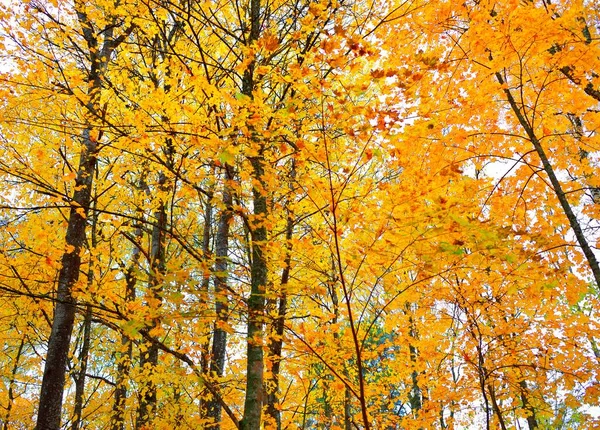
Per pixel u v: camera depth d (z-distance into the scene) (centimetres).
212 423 482
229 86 390
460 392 531
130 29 430
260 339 295
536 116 462
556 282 365
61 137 424
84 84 351
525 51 388
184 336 395
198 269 283
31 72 358
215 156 299
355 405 605
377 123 264
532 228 460
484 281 443
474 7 388
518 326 481
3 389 646
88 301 333
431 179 347
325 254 392
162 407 509
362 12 376
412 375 746
